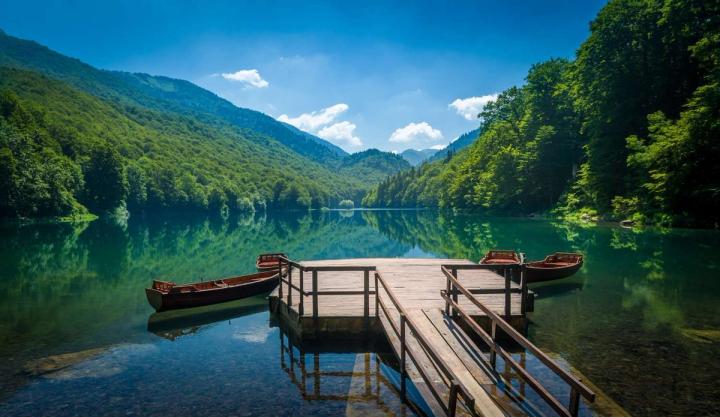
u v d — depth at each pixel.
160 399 7.02
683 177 31.84
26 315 12.84
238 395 7.16
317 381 7.70
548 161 56.78
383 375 7.95
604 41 41.44
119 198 89.06
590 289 14.88
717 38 31.14
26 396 7.20
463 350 7.96
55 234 44.53
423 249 29.94
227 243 37.16
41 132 90.19
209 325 11.64
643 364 8.23
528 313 12.05
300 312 9.84
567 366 8.13
